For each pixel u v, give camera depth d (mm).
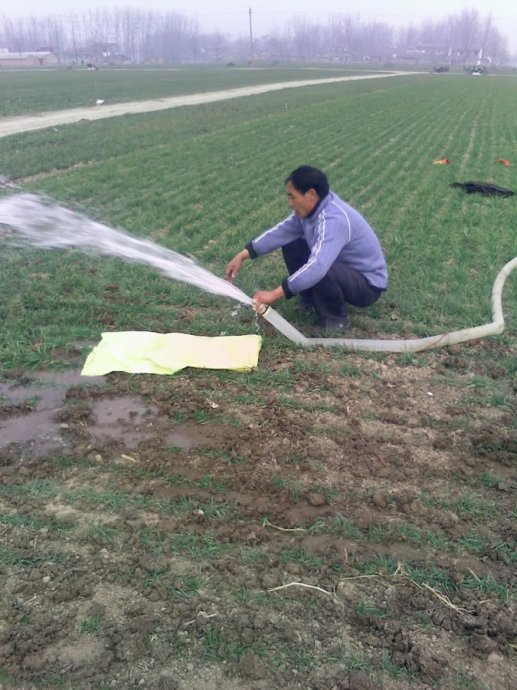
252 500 3570
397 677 2600
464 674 2621
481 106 32094
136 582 2982
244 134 19125
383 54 164000
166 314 5820
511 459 3994
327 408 4469
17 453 3902
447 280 7055
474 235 8812
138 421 4254
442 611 2898
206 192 11180
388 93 40000
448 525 3412
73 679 2533
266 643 2713
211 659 2635
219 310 5992
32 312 5734
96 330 5453
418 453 4023
